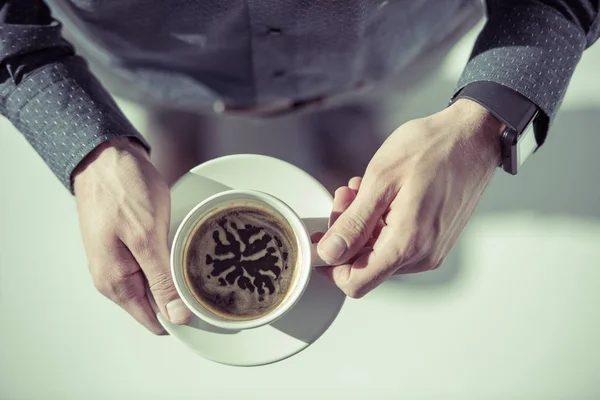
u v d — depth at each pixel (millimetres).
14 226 845
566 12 541
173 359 800
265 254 562
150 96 857
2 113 579
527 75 537
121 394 794
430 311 801
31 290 826
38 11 576
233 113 829
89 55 853
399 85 851
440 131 542
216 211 564
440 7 663
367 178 536
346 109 848
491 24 557
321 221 563
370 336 795
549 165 842
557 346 789
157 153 852
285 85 720
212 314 543
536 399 782
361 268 525
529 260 815
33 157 863
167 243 554
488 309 799
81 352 805
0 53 541
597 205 827
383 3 570
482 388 784
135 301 562
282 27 586
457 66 854
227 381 792
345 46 625
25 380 799
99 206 551
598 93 851
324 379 790
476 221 831
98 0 564
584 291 801
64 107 554
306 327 548
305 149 847
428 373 789
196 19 581
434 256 551
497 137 550
